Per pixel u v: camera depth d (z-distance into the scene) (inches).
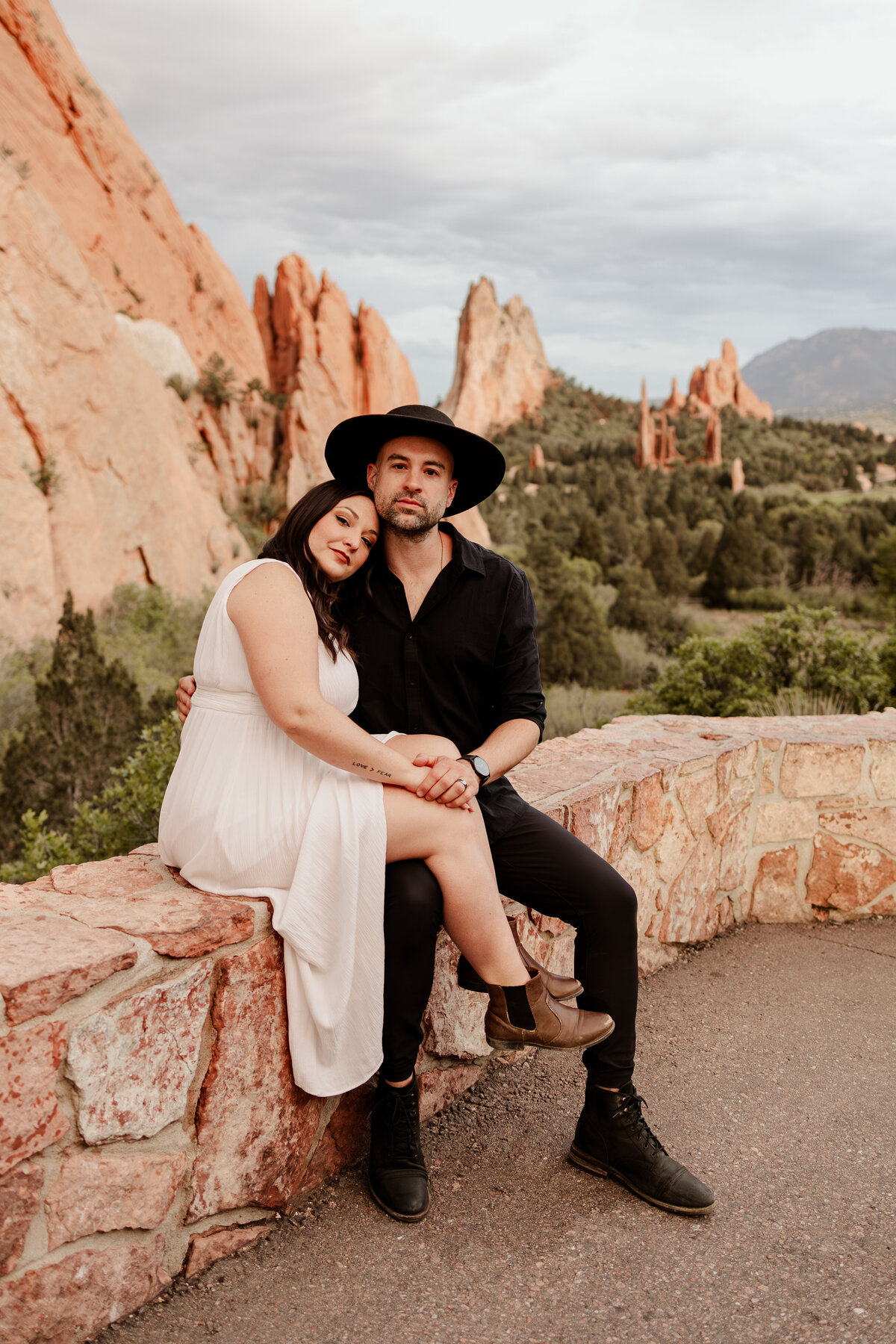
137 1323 66.4
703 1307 70.4
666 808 135.9
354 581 88.7
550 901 87.4
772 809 157.9
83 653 404.2
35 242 1137.4
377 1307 69.4
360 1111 87.7
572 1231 79.2
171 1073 67.7
